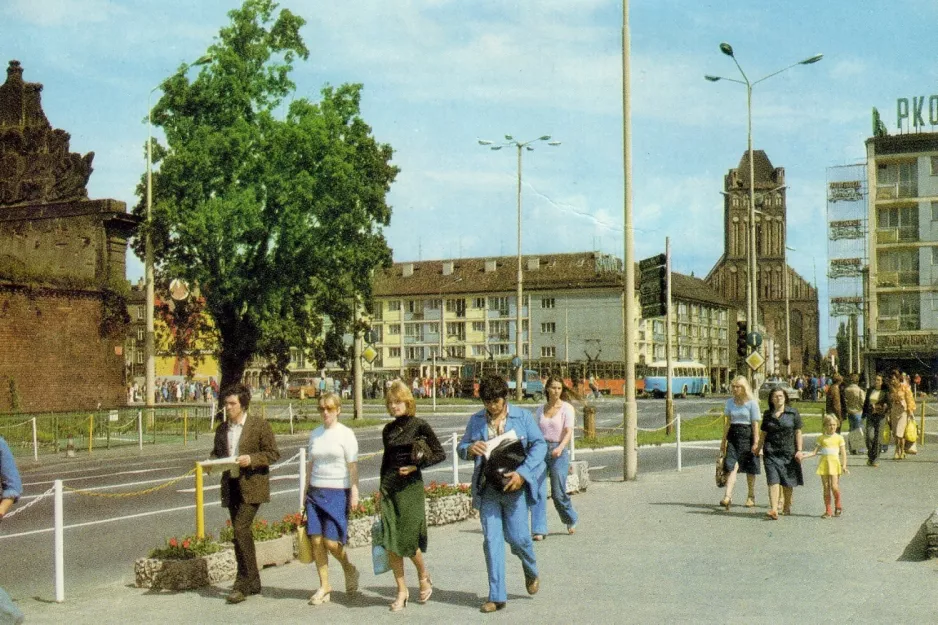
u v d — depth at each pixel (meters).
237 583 8.90
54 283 37.31
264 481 9.08
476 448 8.14
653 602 8.12
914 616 7.46
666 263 20.92
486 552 8.10
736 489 17.38
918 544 10.57
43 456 27.62
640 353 110.44
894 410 23.59
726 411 14.48
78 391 38.03
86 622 8.07
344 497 8.70
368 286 44.16
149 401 37.34
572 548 11.12
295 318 43.34
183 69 38.16
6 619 6.57
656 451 27.72
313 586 9.37
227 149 37.03
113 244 40.00
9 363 35.47
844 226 73.81
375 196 40.62
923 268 71.06
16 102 40.88
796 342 141.25
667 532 12.23
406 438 8.27
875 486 17.47
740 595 8.34
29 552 12.12
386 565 8.30
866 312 72.50
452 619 7.73
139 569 9.57
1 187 39.38
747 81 36.00
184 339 39.94
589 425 31.25
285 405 65.62
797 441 13.52
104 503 16.78
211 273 38.06
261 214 38.09
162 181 37.59
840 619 7.39
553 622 7.51
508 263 118.75
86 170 42.03
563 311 112.50
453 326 118.44
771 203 142.12
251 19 38.44
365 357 45.78
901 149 71.50
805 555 10.38
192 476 21.11
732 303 143.25
